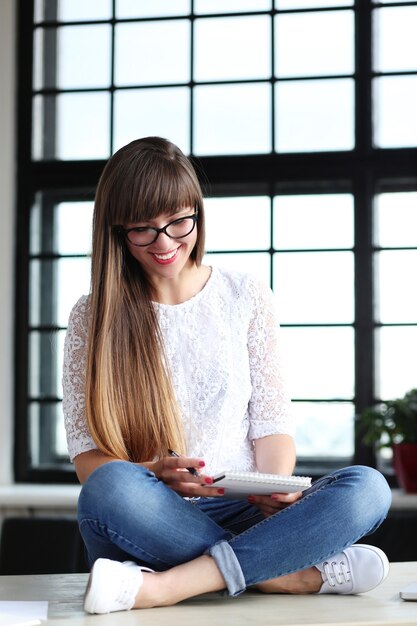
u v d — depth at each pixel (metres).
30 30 4.75
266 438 2.56
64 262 4.73
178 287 2.57
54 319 4.72
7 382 4.59
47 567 3.61
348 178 4.55
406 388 4.49
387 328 4.52
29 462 4.64
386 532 3.63
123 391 2.41
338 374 4.50
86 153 4.73
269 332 2.63
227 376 2.50
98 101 4.73
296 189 4.58
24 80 4.74
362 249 4.52
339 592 2.28
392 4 4.57
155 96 4.69
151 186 2.34
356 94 4.56
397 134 4.57
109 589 2.04
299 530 2.20
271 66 4.61
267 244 4.58
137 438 2.40
